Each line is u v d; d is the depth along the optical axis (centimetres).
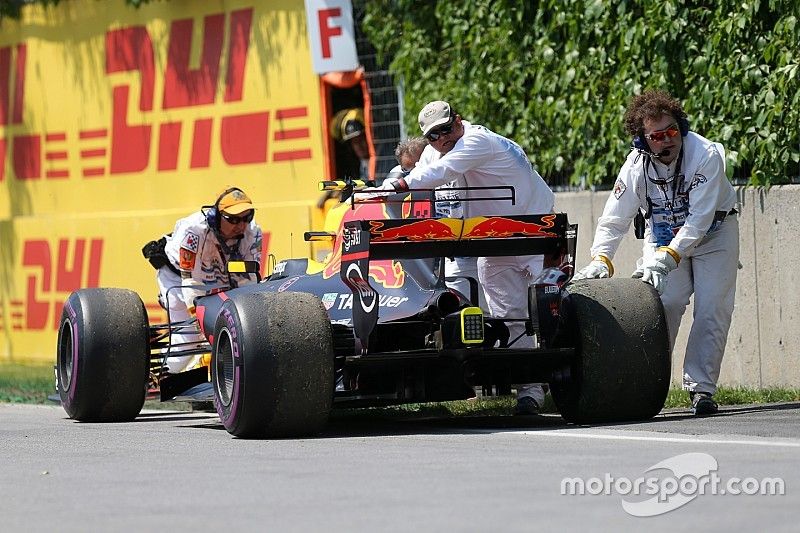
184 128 5291
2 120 5900
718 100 3669
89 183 5594
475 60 4356
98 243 5516
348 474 1984
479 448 2252
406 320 2650
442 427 2758
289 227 4934
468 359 2528
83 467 2216
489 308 3062
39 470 2205
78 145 5625
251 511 1702
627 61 3881
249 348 2447
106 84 5519
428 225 2494
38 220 5738
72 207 5656
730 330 3669
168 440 2616
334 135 4947
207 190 5234
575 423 2645
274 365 2439
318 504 1731
